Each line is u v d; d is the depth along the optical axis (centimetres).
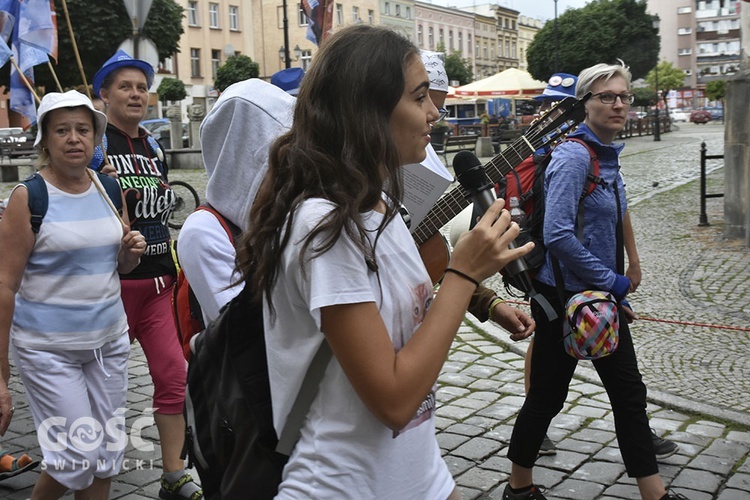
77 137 317
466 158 191
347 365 150
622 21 4003
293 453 167
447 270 160
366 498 159
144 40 605
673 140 3422
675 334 618
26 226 312
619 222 329
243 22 5653
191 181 1834
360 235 151
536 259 324
